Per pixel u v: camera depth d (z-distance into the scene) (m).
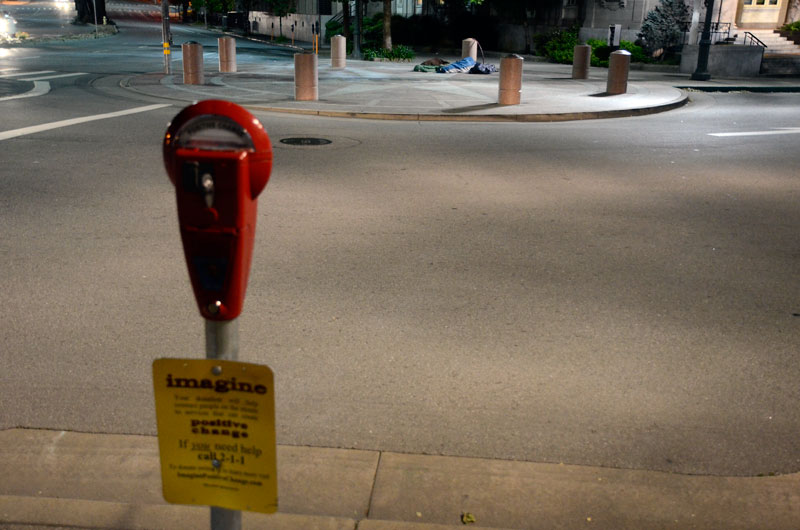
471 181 9.69
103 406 3.99
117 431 3.75
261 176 1.95
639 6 29.20
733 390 4.35
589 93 19.11
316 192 8.85
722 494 3.31
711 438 3.84
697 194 9.31
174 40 42.16
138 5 106.88
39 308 5.25
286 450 3.60
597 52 28.95
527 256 6.73
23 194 8.29
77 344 4.71
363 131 13.28
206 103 1.93
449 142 12.45
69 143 11.21
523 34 34.75
